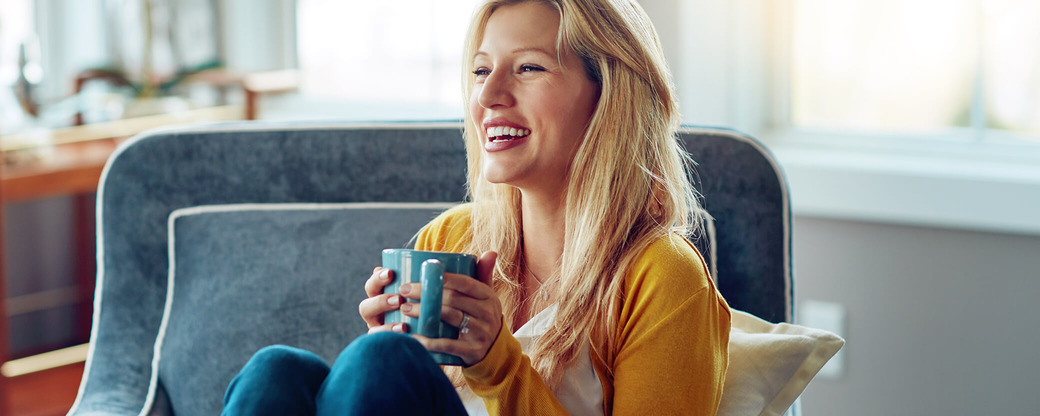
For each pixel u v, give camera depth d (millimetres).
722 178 1445
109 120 2656
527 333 1158
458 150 1528
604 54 1111
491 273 979
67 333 3104
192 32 2855
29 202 2982
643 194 1140
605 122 1116
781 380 1205
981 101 2105
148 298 1536
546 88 1104
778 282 1422
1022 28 2047
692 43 2166
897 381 2090
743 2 2205
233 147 1555
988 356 1992
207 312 1442
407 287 953
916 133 2176
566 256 1150
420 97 2795
